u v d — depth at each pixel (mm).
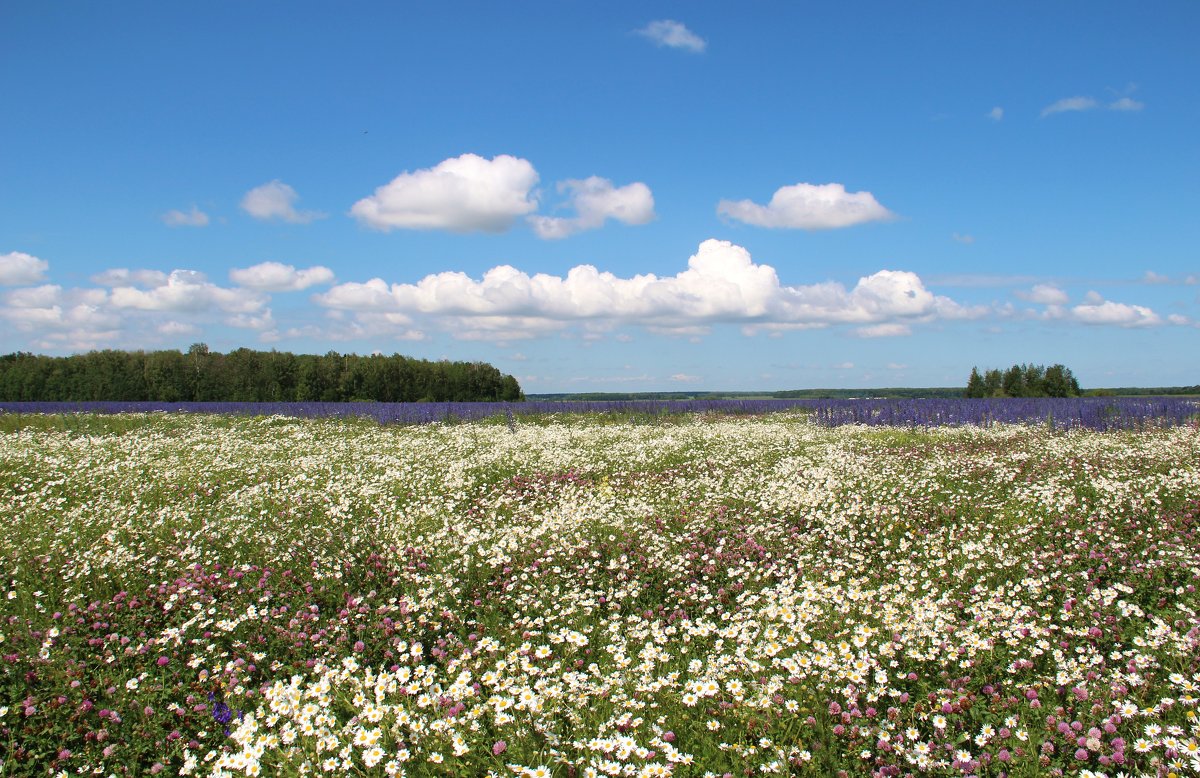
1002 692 4207
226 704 4438
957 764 3383
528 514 9500
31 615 5688
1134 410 20500
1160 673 4227
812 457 14055
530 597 6164
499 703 3939
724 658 4570
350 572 6809
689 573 7012
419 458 13797
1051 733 3605
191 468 12500
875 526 8383
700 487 11156
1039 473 11039
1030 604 5641
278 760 3754
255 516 8828
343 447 15906
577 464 13672
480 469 12875
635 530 8219
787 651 4738
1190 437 14953
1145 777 3133
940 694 4062
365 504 9531
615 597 6461
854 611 5344
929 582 6277
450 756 3633
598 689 4316
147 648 5125
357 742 3674
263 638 5328
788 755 3535
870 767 3514
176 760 4027
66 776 3760
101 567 6734
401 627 5484
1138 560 6578
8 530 8219
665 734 3793
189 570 6660
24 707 4277
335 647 5145
